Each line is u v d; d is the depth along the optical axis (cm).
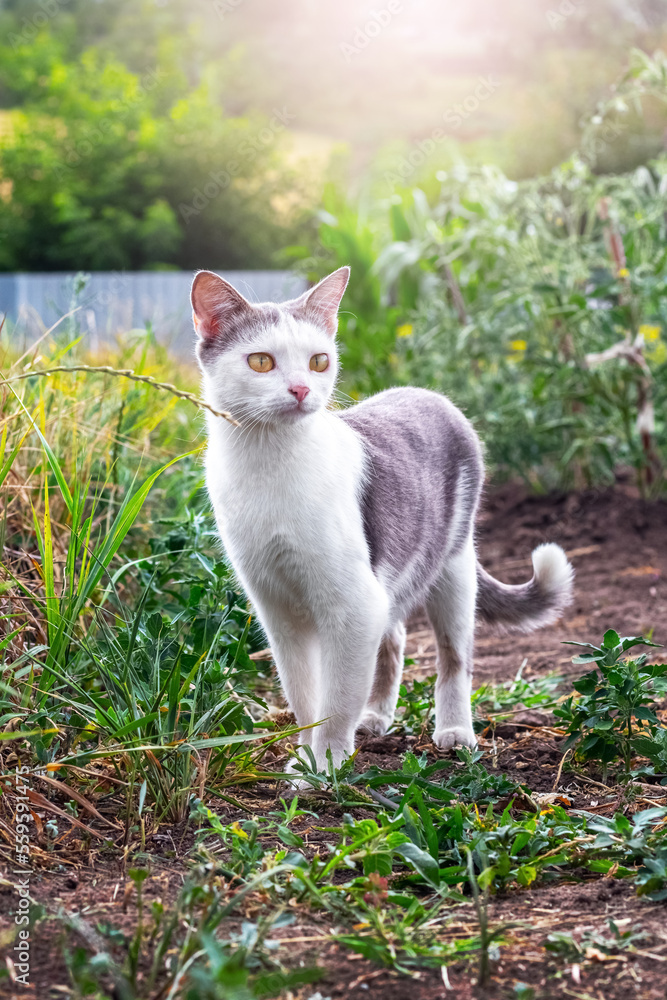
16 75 2267
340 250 949
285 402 262
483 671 410
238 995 151
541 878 218
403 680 403
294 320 284
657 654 402
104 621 294
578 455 654
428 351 727
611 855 223
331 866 203
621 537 576
